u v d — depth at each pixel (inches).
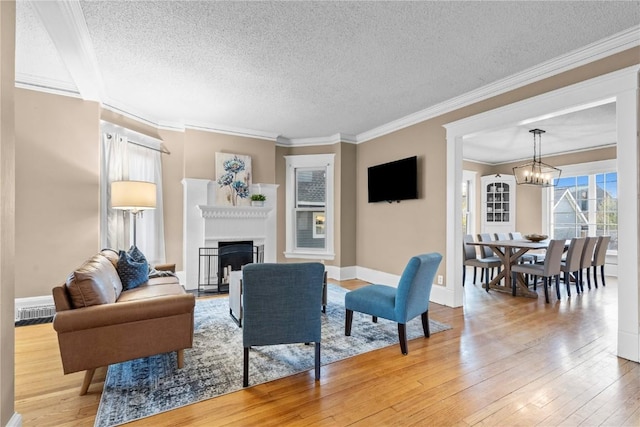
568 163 256.2
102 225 152.6
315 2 84.1
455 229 152.3
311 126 199.3
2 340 52.7
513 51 108.3
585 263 185.5
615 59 99.9
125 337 79.4
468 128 145.0
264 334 81.8
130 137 167.6
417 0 83.0
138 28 96.0
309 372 88.4
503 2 83.5
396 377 85.6
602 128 194.7
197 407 71.8
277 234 226.4
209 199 194.9
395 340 111.0
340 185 216.5
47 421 66.6
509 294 179.5
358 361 95.0
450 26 94.2
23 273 130.3
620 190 97.4
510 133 206.1
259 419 67.7
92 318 75.1
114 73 126.3
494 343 108.2
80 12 88.2
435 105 160.1
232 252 194.1
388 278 193.3
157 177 182.1
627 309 95.7
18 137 130.5
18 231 130.0
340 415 69.3
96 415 68.6
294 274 81.6
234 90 142.9
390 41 102.4
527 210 285.1
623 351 96.1
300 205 230.4
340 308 149.8
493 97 135.9
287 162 228.8
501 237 250.5
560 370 89.0
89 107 142.9
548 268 162.1
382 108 165.6
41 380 83.4
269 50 108.5
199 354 98.9
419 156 172.2
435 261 107.9
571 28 94.9
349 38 100.8
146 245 175.8
